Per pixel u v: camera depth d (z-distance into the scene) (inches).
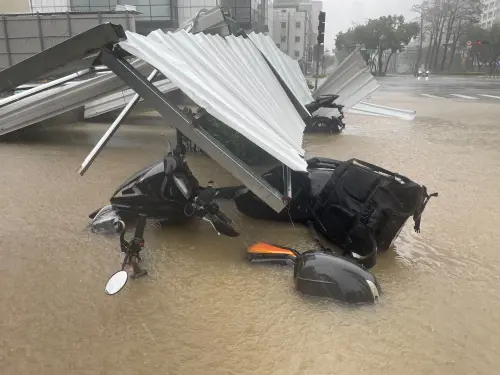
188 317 136.8
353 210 180.4
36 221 216.1
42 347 122.1
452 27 3137.3
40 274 163.6
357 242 177.5
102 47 164.6
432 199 261.1
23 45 800.9
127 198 200.2
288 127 223.1
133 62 332.5
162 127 532.1
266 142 158.9
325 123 501.4
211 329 130.5
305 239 201.0
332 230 188.7
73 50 165.6
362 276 146.0
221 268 170.7
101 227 199.8
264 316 137.4
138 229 160.6
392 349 122.4
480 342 126.7
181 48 190.1
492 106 802.2
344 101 517.0
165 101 165.5
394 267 174.6
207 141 165.9
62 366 114.5
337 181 191.9
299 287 148.9
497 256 185.9
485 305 147.0
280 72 360.5
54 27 786.8
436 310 143.2
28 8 1203.2
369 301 143.7
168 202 197.2
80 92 364.2
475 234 209.5
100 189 269.9
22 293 150.2
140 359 117.1
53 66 170.1
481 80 2044.8
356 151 402.3
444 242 200.2
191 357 118.0
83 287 154.7
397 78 2461.9
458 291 156.1
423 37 3494.1
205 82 167.3
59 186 275.7
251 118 173.2
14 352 119.9
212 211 189.0
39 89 364.5
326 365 115.2
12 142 418.3
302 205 211.8
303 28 3366.1
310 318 136.6
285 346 122.8
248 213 223.9
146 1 1120.2
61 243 190.7
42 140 431.2
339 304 144.4
